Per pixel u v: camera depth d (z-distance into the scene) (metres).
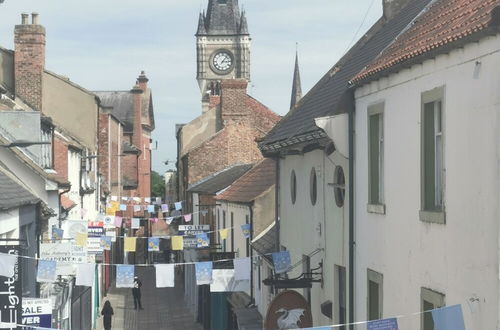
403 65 13.95
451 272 12.30
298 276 23.73
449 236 12.39
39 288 23.84
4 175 23.39
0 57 43.62
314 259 22.11
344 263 18.89
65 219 31.36
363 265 17.25
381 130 16.38
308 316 20.81
